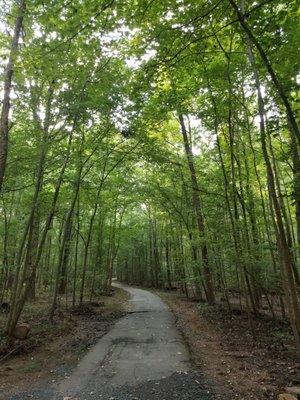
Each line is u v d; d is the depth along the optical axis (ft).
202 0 19.06
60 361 24.08
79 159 39.96
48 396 17.71
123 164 55.21
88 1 18.24
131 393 17.80
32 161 35.42
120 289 109.09
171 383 19.01
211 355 25.11
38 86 31.81
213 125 37.73
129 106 36.86
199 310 49.88
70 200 52.21
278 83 15.78
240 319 40.57
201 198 46.42
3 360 24.40
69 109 32.94
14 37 26.96
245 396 16.99
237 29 18.72
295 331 20.44
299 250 34.83
